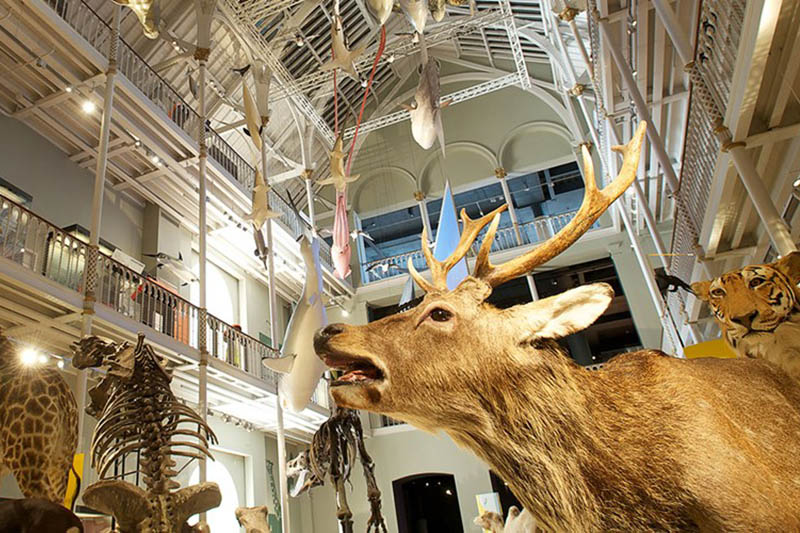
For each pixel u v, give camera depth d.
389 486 15.95
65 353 9.21
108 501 2.72
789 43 5.17
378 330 1.37
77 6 10.58
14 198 9.69
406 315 1.39
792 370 1.75
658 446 1.07
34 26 8.71
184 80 13.99
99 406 3.71
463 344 1.27
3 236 8.03
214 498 3.00
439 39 16.44
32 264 7.82
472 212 19.17
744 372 1.22
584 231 1.43
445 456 15.89
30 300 7.61
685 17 9.05
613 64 10.65
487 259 1.45
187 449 12.05
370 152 20.20
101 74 9.64
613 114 11.13
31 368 2.94
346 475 7.23
